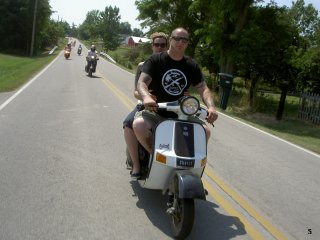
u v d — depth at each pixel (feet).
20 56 96.12
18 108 20.13
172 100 9.07
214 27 36.96
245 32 34.17
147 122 8.63
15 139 13.99
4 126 15.90
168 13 63.41
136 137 8.96
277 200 10.57
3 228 7.55
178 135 8.06
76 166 11.51
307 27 92.48
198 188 7.34
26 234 7.39
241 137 19.27
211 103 8.74
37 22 114.21
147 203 9.24
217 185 11.22
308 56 33.58
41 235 7.39
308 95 32.45
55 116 18.76
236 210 9.52
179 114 8.27
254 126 23.62
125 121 9.23
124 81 41.32
